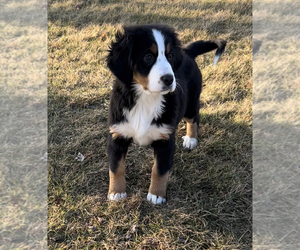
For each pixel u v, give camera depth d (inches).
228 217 35.0
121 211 35.2
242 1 83.8
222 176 39.5
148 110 34.4
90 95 53.0
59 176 39.8
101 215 35.1
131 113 34.5
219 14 78.9
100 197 37.1
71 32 73.8
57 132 46.4
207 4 85.7
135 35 32.0
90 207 35.9
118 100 34.8
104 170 40.2
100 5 86.6
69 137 45.8
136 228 33.7
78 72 60.1
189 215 34.6
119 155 36.0
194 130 44.3
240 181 39.1
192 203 36.2
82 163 41.4
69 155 42.4
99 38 70.5
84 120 48.3
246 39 68.1
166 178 36.1
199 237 32.9
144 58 31.8
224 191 38.0
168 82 30.9
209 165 41.3
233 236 33.1
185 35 69.7
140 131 34.7
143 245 32.2
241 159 42.1
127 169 41.1
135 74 32.8
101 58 63.6
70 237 33.3
